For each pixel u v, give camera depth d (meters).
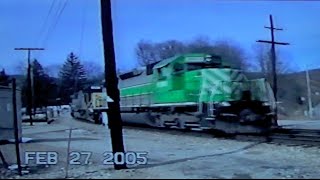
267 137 22.58
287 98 98.50
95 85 56.53
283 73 102.00
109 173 13.16
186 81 27.53
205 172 12.99
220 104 24.45
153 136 27.22
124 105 39.03
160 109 31.31
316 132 24.86
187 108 27.50
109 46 15.30
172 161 15.72
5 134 23.89
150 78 33.00
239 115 24.36
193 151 18.77
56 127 41.44
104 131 33.28
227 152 18.20
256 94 24.89
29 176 13.04
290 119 59.09
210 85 25.23
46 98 113.44
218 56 27.81
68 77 115.38
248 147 19.78
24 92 94.25
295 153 17.36
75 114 66.69
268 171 13.14
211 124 24.91
